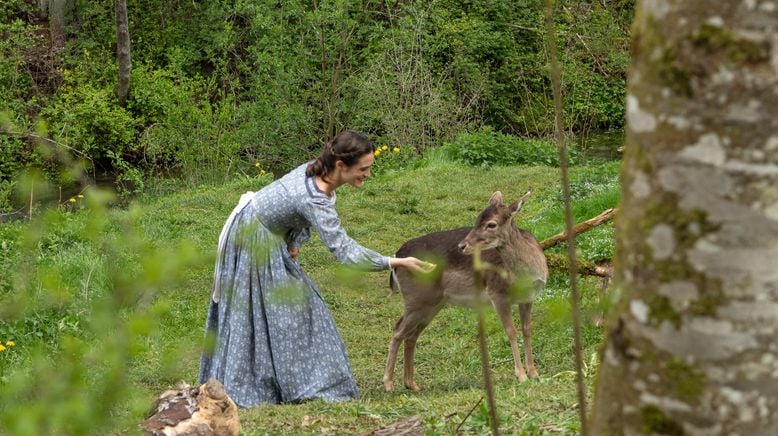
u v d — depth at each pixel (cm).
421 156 1725
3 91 1933
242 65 1928
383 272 1004
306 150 1850
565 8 1956
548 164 1584
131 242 237
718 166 190
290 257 588
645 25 199
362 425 492
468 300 655
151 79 2070
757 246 190
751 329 191
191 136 1747
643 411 201
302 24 1797
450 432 442
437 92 1852
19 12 2262
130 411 250
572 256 242
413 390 658
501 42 2253
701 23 190
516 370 656
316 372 589
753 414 193
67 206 1230
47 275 247
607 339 212
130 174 1652
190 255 222
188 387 423
